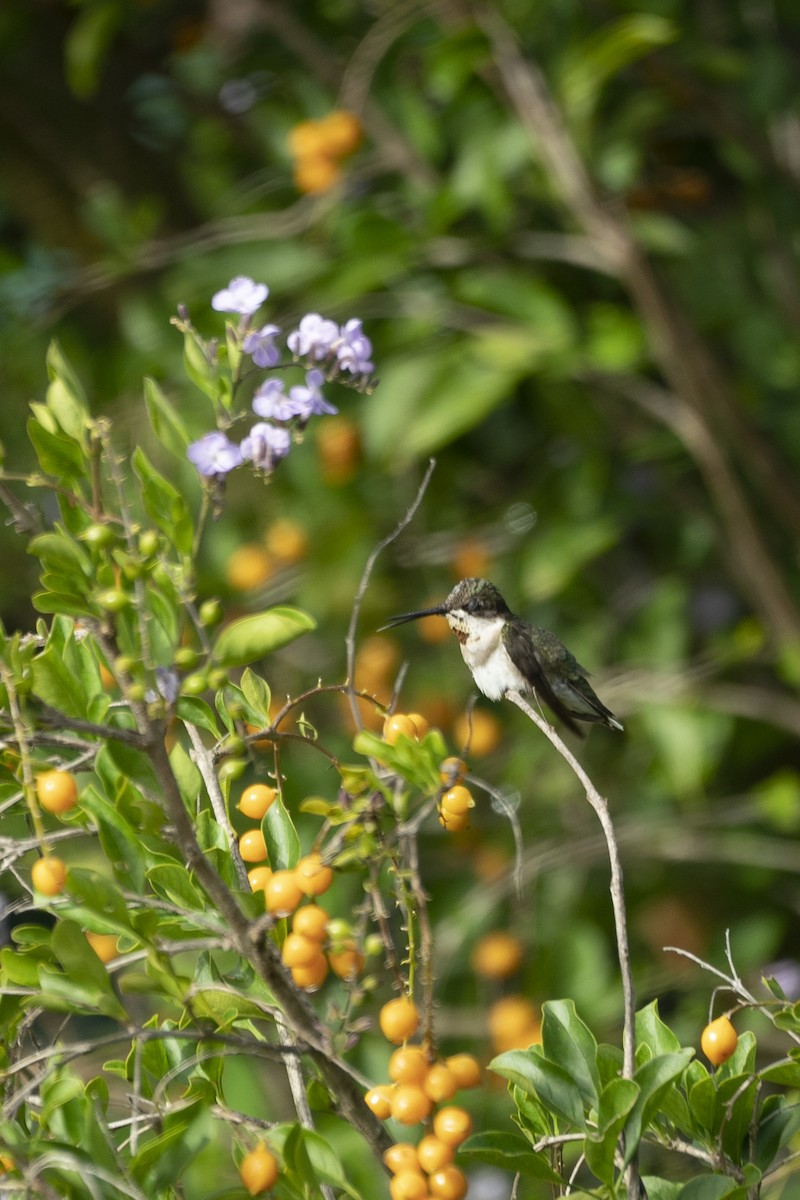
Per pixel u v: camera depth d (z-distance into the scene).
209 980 4.54
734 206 12.34
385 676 11.30
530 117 10.21
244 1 11.92
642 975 10.88
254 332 4.44
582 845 10.73
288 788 10.56
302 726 4.77
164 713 4.03
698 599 12.64
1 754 4.39
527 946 10.84
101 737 4.35
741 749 11.88
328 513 11.59
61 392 4.27
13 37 12.49
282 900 4.05
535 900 11.07
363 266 10.55
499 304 10.38
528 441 11.96
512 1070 4.40
